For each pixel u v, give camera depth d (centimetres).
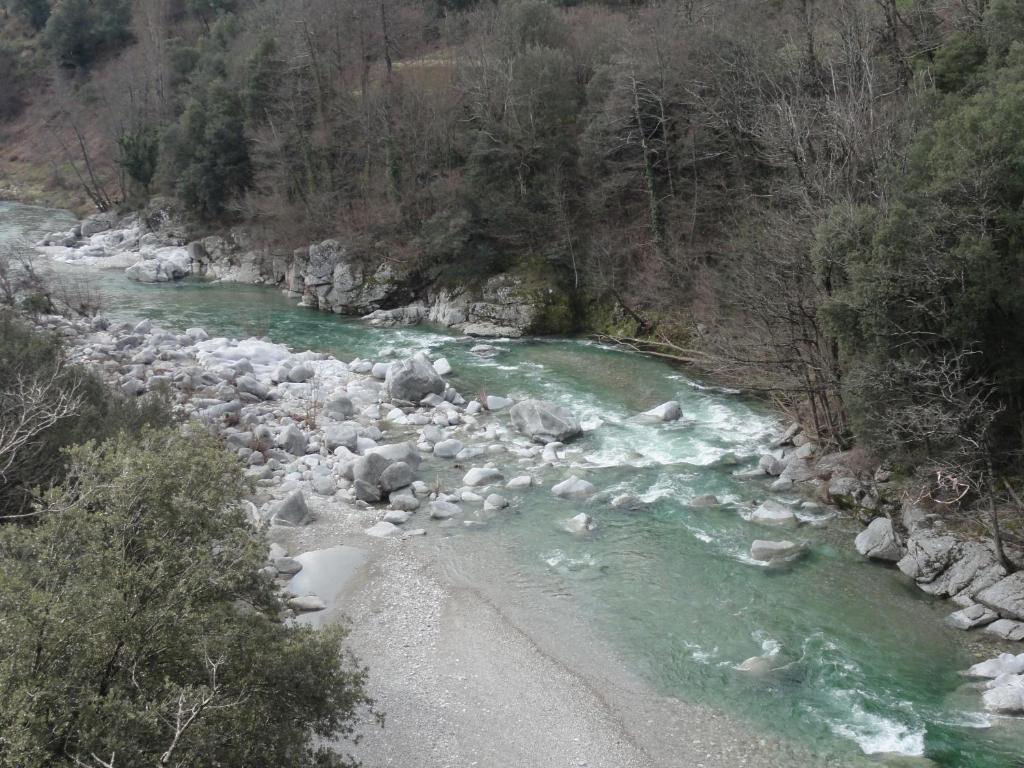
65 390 2456
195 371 4219
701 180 5344
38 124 12875
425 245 6128
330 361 4859
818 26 4809
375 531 2881
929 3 4356
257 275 7619
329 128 7300
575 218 5888
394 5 8381
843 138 3228
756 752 1842
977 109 2723
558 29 6931
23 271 6097
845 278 3006
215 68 9012
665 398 4206
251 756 1297
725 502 3078
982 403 2522
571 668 2144
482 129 6222
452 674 2105
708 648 2227
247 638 1412
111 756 1100
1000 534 2472
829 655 2178
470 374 4719
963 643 2216
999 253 2609
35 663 1179
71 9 12562
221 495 1523
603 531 2886
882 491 2923
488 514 3030
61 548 1362
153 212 8800
